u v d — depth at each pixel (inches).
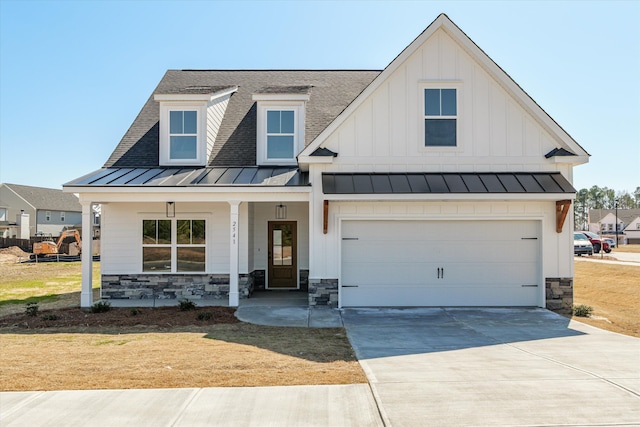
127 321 441.1
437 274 506.3
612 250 1749.5
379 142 506.9
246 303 534.9
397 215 502.9
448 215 502.3
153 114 674.2
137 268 586.2
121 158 603.8
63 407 213.6
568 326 414.3
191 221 589.9
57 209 2682.1
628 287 684.1
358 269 506.6
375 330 396.2
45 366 278.8
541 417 200.5
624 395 226.5
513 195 471.2
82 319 450.9
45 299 608.4
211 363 285.6
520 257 506.0
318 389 236.1
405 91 508.7
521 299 505.0
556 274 499.2
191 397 225.3
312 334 381.4
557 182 486.6
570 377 255.9
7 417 203.0
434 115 510.9
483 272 505.7
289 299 564.4
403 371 269.0
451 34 505.0
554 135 504.1
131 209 587.8
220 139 629.6
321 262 502.3
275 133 601.0
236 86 682.8
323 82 729.6
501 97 508.7
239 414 205.5
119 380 250.2
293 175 546.3
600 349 328.5
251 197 508.4
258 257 653.3
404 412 206.4
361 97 501.4
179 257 589.0
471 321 434.0
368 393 230.5
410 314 467.5
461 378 254.7
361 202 502.6
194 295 585.0
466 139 508.1
